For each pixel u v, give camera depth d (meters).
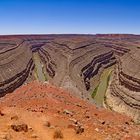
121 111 80.94
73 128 21.17
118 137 21.30
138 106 78.69
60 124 22.02
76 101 41.41
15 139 17.55
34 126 20.89
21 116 23.38
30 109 27.88
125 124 30.69
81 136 19.83
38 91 41.28
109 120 30.83
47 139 18.61
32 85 47.16
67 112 27.44
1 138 17.12
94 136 20.23
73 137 19.44
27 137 18.34
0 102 39.72
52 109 28.28
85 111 32.91
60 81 92.75
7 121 21.19
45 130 20.22
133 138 22.05
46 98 35.69
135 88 95.19
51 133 19.72
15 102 35.59
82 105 38.00
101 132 21.67
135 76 101.88
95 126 23.41
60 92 44.59
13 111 25.02
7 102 37.81
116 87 103.69
